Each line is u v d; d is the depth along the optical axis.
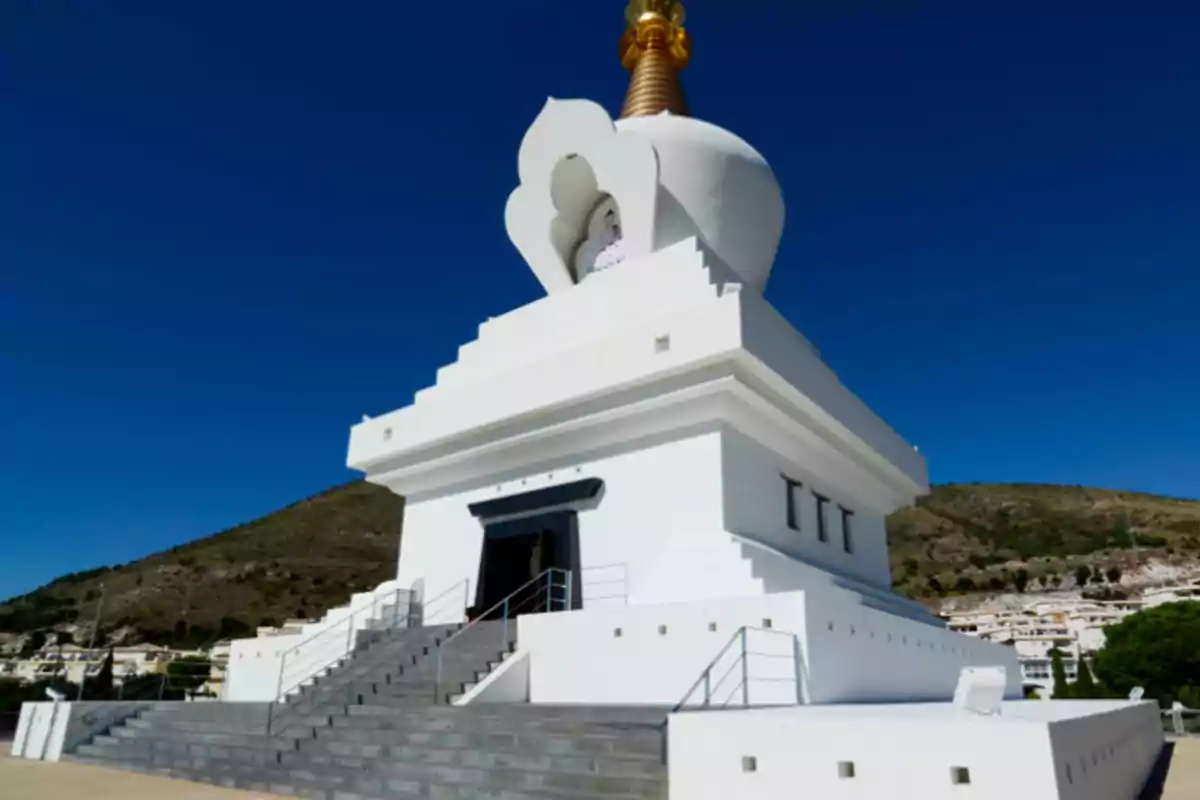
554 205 23.11
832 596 13.57
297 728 14.04
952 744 6.80
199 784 13.39
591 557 17.72
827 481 21.36
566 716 12.08
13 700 31.91
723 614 13.17
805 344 19.56
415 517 22.30
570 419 18.38
